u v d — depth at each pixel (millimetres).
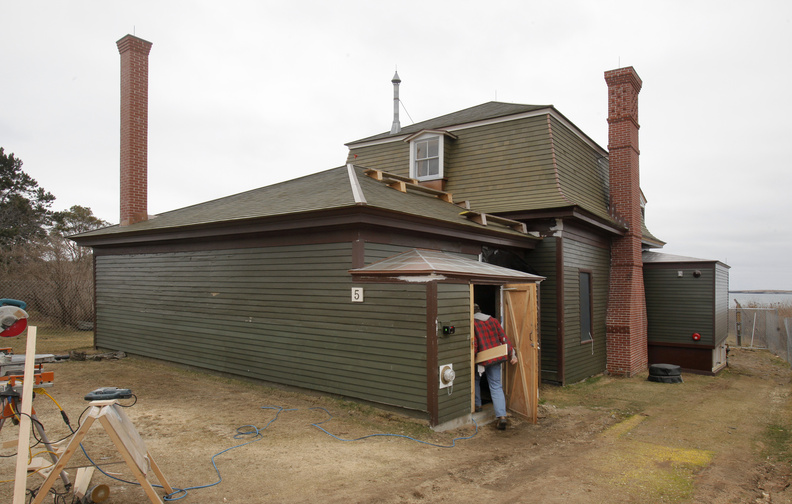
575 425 8312
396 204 8727
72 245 23156
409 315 7355
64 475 4516
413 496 4934
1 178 34438
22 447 3832
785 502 5270
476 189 13508
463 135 14359
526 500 5000
